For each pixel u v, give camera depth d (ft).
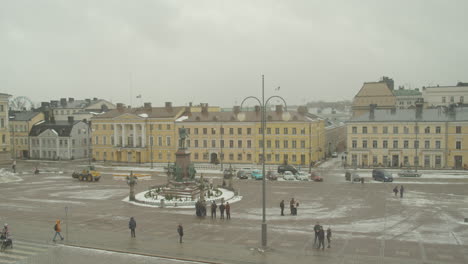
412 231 127.65
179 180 193.88
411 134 313.12
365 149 323.98
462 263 97.60
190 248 110.93
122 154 386.52
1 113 386.32
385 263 97.55
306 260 100.01
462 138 301.43
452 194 195.83
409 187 219.00
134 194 197.06
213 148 352.90
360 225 135.74
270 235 123.65
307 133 328.70
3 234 113.50
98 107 600.39
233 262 98.89
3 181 258.37
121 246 113.39
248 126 342.03
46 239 121.60
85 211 162.81
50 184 243.60
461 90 480.64
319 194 198.29
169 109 379.96
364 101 489.26
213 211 148.77
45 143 427.74
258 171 262.47
